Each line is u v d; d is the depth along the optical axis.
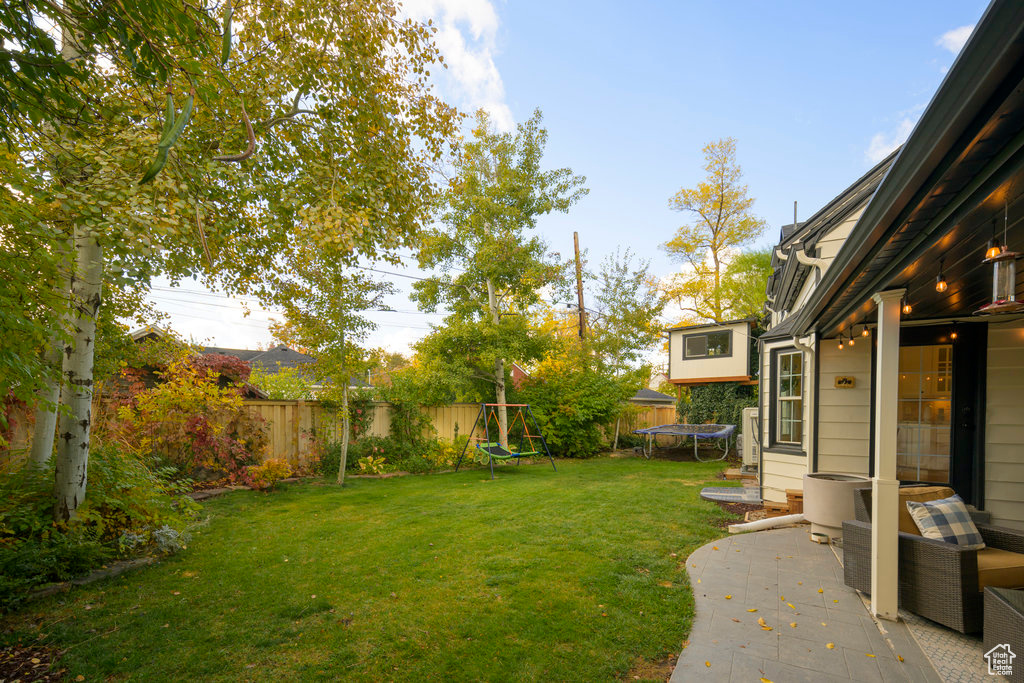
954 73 1.33
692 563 4.02
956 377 4.84
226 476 7.53
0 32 1.90
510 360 10.88
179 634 2.81
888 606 3.04
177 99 3.42
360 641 2.73
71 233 2.90
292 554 4.24
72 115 2.83
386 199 4.68
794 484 5.98
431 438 10.62
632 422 15.89
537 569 3.83
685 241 21.11
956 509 3.37
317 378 7.96
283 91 4.10
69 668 2.44
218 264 5.02
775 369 6.47
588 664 2.49
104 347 5.62
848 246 2.73
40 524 3.52
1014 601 2.41
